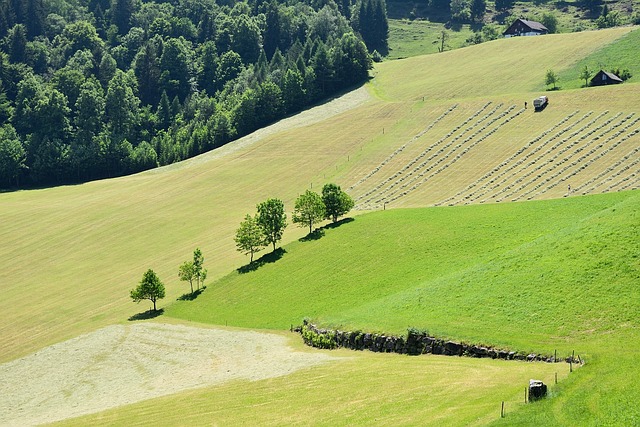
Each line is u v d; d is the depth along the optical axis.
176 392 65.69
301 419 51.53
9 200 178.00
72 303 115.38
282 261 111.44
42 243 144.38
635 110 147.62
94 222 152.38
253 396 59.16
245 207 150.25
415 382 54.44
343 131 184.00
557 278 67.00
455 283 76.06
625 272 63.62
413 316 70.00
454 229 103.75
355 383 57.06
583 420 41.12
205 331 91.38
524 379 50.12
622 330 55.47
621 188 119.50
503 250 89.00
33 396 75.88
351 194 146.25
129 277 123.38
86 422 61.03
